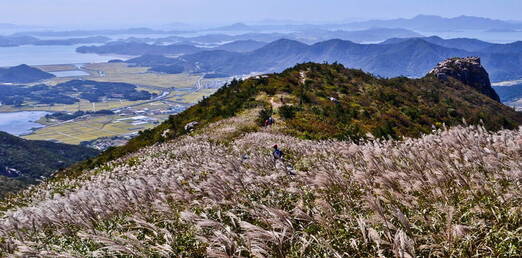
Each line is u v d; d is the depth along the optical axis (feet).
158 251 18.85
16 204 71.97
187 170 40.29
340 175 24.79
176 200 28.40
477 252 14.79
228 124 129.90
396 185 21.35
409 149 30.50
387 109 176.55
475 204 18.54
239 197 25.70
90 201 31.94
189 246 21.09
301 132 118.83
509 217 16.80
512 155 24.99
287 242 17.89
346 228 18.08
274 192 26.63
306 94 174.70
